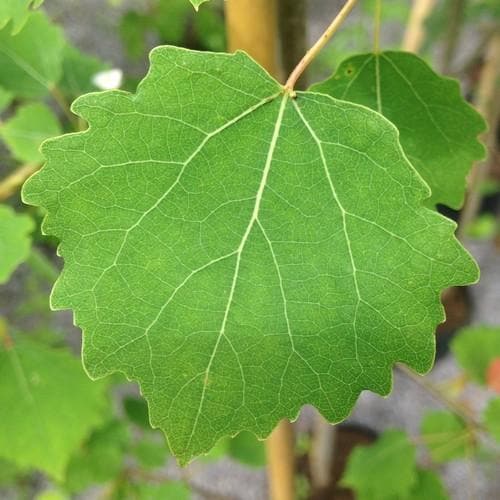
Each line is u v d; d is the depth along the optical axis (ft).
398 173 0.53
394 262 0.53
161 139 0.53
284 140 0.54
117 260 0.52
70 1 2.08
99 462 1.18
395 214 0.53
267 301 0.53
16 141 0.89
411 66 0.64
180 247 0.53
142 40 1.76
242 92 0.53
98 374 0.52
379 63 0.64
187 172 0.53
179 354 0.53
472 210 1.74
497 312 2.13
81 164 0.52
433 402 1.98
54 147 0.52
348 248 0.53
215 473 1.92
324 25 1.76
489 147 1.33
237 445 1.29
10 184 0.90
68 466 1.16
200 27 1.76
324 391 0.53
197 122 0.53
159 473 1.70
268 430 0.53
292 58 0.70
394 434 1.22
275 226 0.53
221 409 0.53
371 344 0.53
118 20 2.05
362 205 0.53
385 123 0.53
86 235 0.52
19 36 0.90
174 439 0.53
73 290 0.52
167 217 0.53
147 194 0.53
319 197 0.54
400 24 2.06
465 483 1.82
